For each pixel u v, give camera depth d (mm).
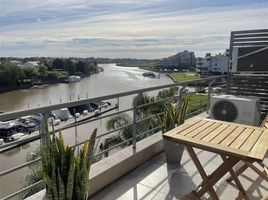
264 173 2625
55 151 1812
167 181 2846
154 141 3490
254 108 4426
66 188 1758
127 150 3186
